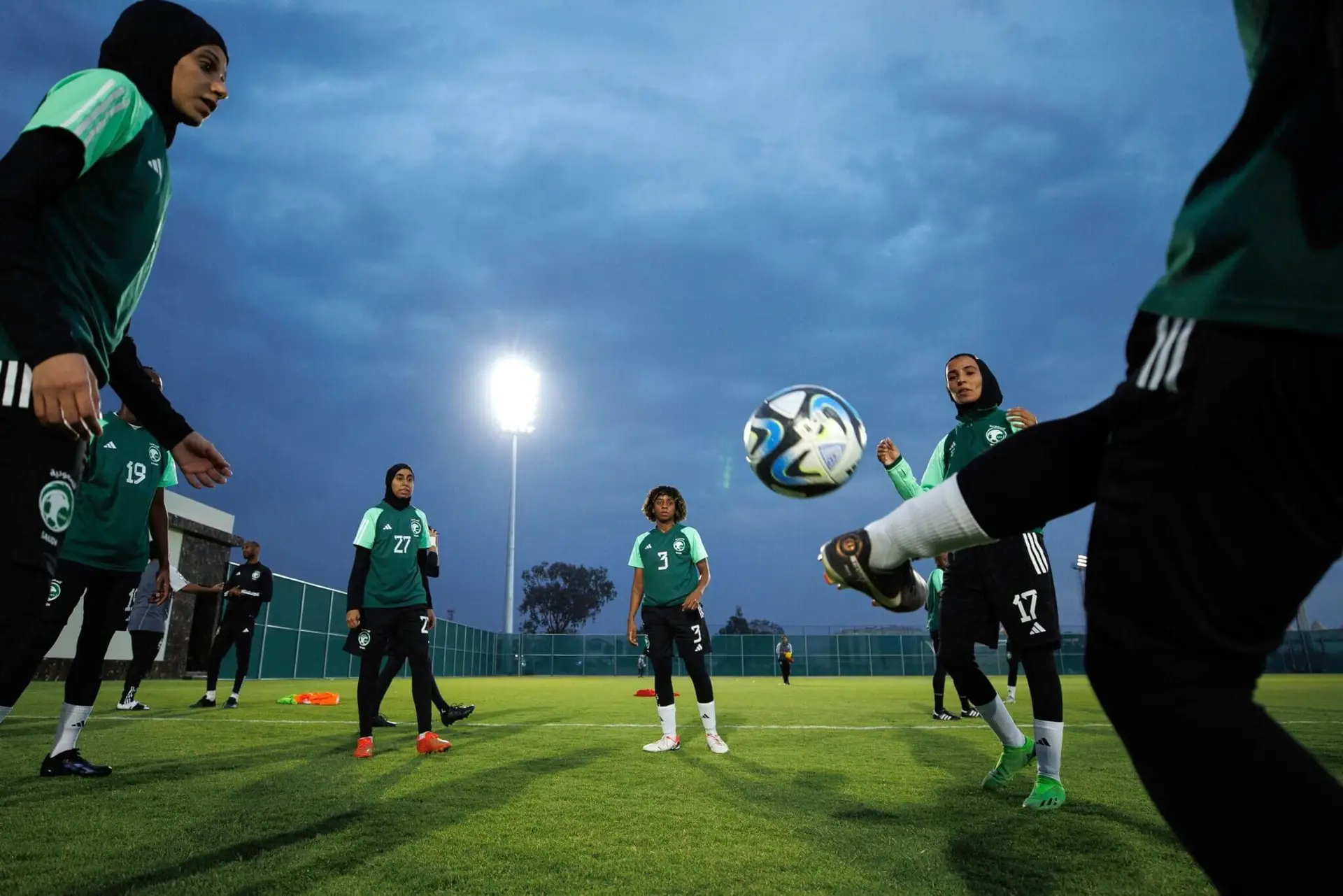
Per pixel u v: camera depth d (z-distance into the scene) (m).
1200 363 0.89
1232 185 0.95
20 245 1.41
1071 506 1.25
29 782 3.70
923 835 2.71
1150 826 2.85
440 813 3.05
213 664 8.98
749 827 2.83
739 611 78.88
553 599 81.56
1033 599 3.39
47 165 1.45
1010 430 3.83
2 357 1.39
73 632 16.19
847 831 2.78
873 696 13.81
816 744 5.66
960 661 3.61
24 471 1.39
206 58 1.95
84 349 1.61
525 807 3.18
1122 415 0.98
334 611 26.59
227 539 21.48
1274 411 0.84
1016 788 3.70
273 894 2.04
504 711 9.22
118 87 1.63
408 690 14.04
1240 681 0.91
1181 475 0.89
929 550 1.33
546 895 2.06
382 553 5.12
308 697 10.30
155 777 3.87
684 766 4.41
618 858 2.41
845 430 1.79
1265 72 0.94
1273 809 0.80
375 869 2.28
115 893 2.03
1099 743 5.53
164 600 4.59
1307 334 0.82
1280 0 0.96
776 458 1.78
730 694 14.87
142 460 4.20
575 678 37.41
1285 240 0.86
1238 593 0.88
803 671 41.84
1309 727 6.49
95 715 7.52
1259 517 0.86
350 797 3.37
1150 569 0.91
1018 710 9.24
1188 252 0.97
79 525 3.90
